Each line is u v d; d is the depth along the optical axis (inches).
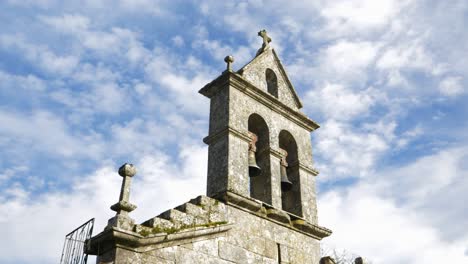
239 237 435.8
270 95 535.2
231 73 504.7
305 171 537.3
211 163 478.3
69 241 375.6
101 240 355.3
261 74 552.7
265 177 499.8
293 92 583.8
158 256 372.5
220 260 410.9
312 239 503.5
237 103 503.8
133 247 359.9
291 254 471.8
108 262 347.6
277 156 514.0
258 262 439.2
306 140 563.8
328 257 498.6
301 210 505.0
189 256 391.9
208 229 409.4
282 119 549.0
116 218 359.6
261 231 457.7
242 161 475.8
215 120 500.1
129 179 383.2
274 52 591.5
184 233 390.6
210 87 520.4
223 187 449.1
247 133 495.8
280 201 487.2
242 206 451.2
